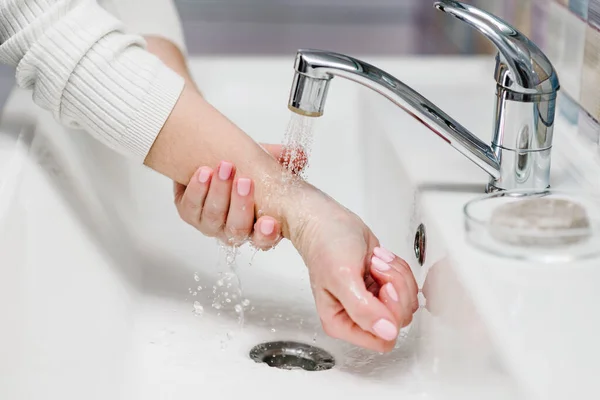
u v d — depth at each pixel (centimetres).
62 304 69
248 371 74
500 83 74
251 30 221
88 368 68
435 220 72
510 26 73
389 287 68
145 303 86
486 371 56
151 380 73
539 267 62
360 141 114
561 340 53
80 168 91
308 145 80
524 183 76
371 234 74
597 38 83
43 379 60
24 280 64
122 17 107
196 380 73
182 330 81
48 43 75
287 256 97
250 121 117
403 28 222
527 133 74
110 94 75
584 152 86
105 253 85
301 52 67
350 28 223
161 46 104
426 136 94
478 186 80
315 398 70
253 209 75
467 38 149
